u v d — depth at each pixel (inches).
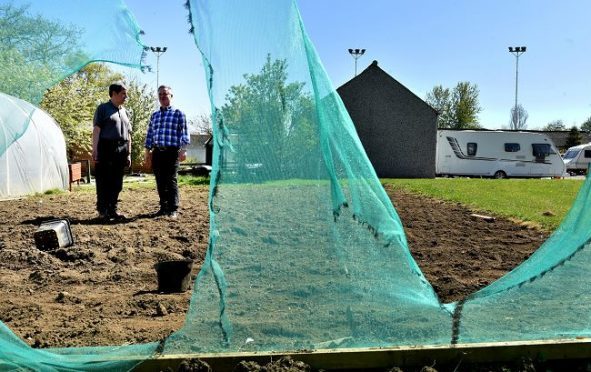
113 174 355.3
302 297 142.5
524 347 133.3
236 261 140.9
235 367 126.0
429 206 491.8
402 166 1232.2
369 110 1227.2
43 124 603.8
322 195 143.5
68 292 199.9
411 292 147.3
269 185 139.9
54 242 263.7
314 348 133.6
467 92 2576.3
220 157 134.9
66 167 660.1
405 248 149.6
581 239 154.2
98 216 374.3
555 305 150.6
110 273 225.8
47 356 127.4
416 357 130.4
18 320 167.9
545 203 502.3
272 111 138.2
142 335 154.3
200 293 139.9
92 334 154.7
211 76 132.6
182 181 814.5
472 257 263.6
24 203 464.4
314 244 144.1
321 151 142.7
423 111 1223.5
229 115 134.9
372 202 148.6
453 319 144.1
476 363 132.0
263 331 136.3
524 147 1266.0
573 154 1635.1
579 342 134.3
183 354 129.1
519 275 161.0
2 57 136.3
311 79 140.8
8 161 543.2
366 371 129.4
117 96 348.8
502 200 533.3
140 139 1588.3
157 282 212.8
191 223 349.1
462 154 1268.5
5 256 243.6
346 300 143.6
